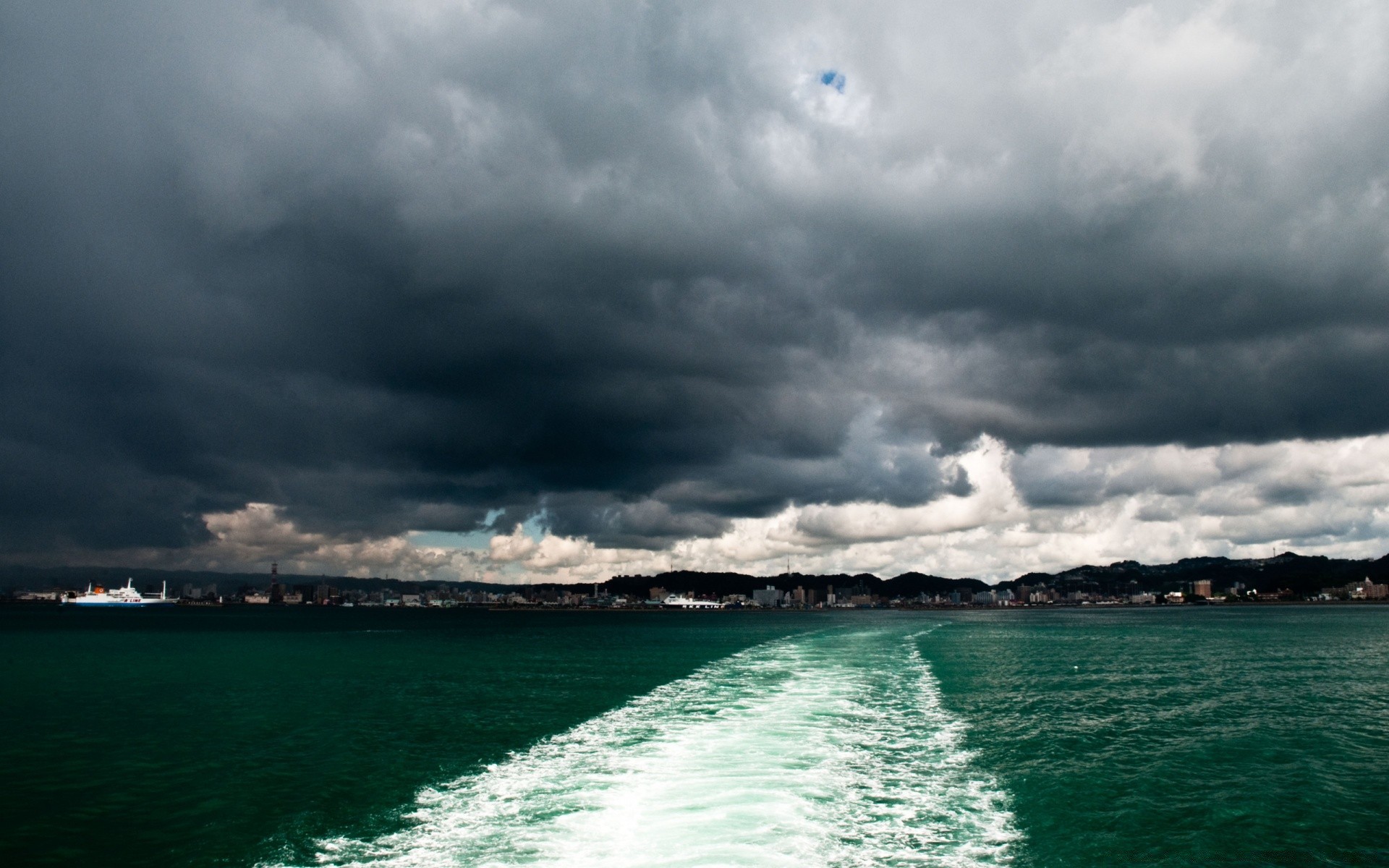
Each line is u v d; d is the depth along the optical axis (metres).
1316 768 28.95
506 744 31.69
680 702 42.44
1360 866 19.30
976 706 42.22
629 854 17.38
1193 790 25.53
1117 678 58.00
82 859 19.83
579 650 92.19
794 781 24.11
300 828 21.19
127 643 110.56
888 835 19.45
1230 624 185.00
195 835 21.05
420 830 20.12
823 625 178.88
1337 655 81.75
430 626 195.12
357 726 36.97
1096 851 19.50
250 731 35.75
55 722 38.91
